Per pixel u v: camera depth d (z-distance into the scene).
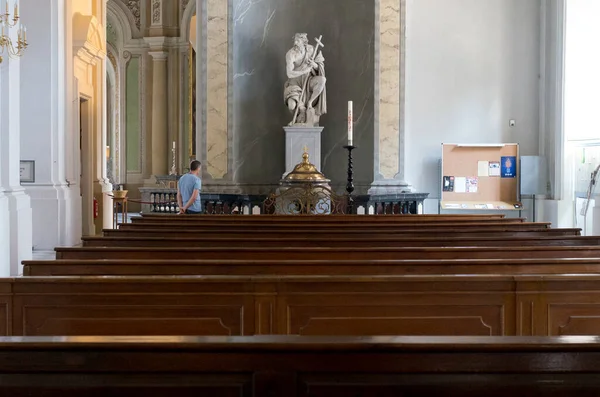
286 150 13.48
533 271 4.58
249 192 14.12
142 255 5.23
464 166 13.93
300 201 12.02
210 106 13.52
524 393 2.11
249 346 2.16
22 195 8.78
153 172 24.02
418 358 2.14
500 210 13.98
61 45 11.27
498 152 13.94
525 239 6.02
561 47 13.45
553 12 13.76
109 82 25.88
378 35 13.47
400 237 6.41
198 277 3.96
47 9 11.04
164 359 2.17
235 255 5.23
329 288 3.98
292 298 3.98
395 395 2.12
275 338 2.23
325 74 14.20
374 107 13.52
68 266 4.56
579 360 2.11
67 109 11.58
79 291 3.94
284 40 14.31
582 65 13.44
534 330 4.05
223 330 3.99
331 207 12.12
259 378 2.16
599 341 2.13
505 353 2.12
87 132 13.83
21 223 8.62
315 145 13.47
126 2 24.28
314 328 3.99
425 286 3.99
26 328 3.94
